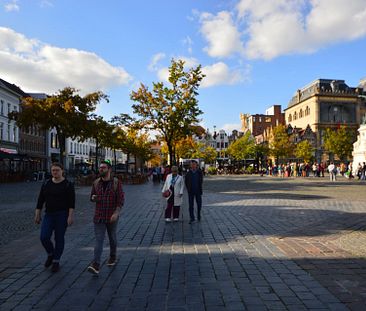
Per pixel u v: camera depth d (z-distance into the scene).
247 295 4.70
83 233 9.03
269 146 73.69
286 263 6.14
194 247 7.41
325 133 80.88
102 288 5.05
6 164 47.75
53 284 5.25
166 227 9.82
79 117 27.00
